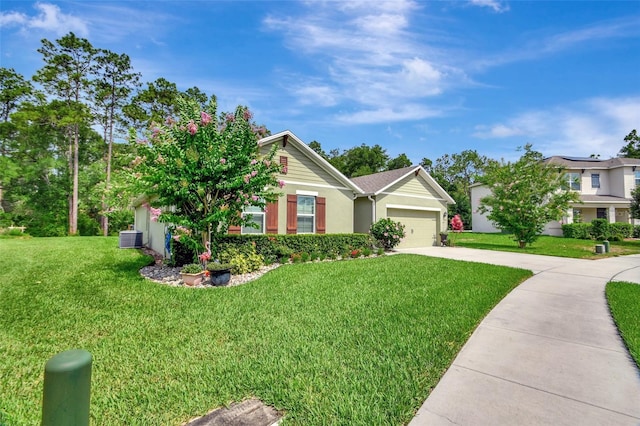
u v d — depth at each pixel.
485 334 4.06
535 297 5.84
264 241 9.30
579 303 5.45
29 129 22.28
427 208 16.28
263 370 3.03
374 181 16.11
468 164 44.53
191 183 6.91
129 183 7.67
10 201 22.92
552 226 22.56
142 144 6.89
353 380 2.86
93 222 24.53
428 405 2.55
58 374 1.66
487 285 6.55
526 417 2.40
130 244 12.53
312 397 2.60
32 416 2.43
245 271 7.86
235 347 3.54
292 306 5.04
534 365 3.24
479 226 28.44
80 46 23.20
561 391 2.76
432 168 47.12
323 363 3.17
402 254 12.01
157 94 26.70
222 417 2.37
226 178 7.22
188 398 2.60
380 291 5.98
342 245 11.45
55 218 23.23
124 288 5.98
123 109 24.58
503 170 15.50
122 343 3.65
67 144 24.91
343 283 6.62
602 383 2.89
